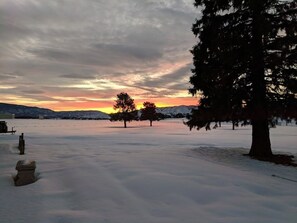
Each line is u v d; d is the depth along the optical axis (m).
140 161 9.80
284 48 12.80
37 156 11.84
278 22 13.22
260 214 5.36
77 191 6.49
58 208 5.52
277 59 12.66
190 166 9.19
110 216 5.05
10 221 4.93
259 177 8.78
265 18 12.85
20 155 12.16
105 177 7.52
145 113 84.94
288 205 6.04
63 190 6.68
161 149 16.05
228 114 13.80
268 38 13.20
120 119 71.19
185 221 4.89
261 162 12.94
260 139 14.48
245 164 12.40
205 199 6.06
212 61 14.29
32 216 5.14
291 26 12.54
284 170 11.47
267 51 13.84
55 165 9.68
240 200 6.06
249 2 12.59
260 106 13.02
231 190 6.70
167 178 7.33
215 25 13.79
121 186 6.79
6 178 7.97
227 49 13.37
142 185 6.77
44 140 27.95
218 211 5.41
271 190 7.18
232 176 8.15
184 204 5.71
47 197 6.19
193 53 14.83
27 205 5.72
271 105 13.22
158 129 58.84
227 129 61.66
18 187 7.00
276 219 5.17
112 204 5.62
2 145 16.45
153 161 9.84
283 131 52.50
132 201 5.79
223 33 13.43
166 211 5.32
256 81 13.66
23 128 64.31
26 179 7.31
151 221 4.85
